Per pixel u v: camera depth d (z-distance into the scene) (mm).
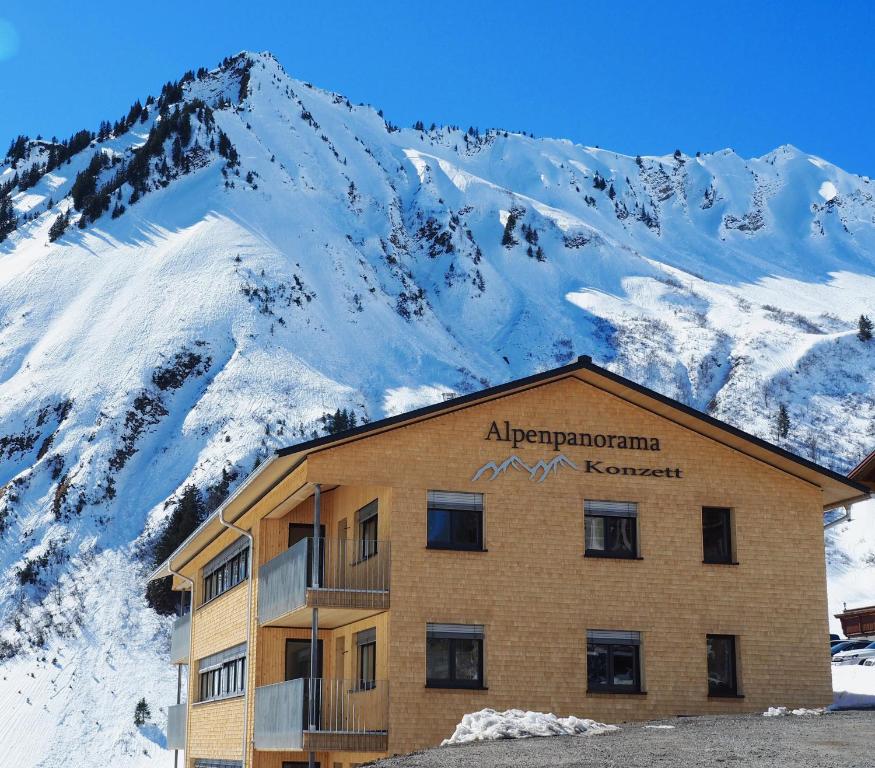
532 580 27391
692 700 27609
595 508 28438
